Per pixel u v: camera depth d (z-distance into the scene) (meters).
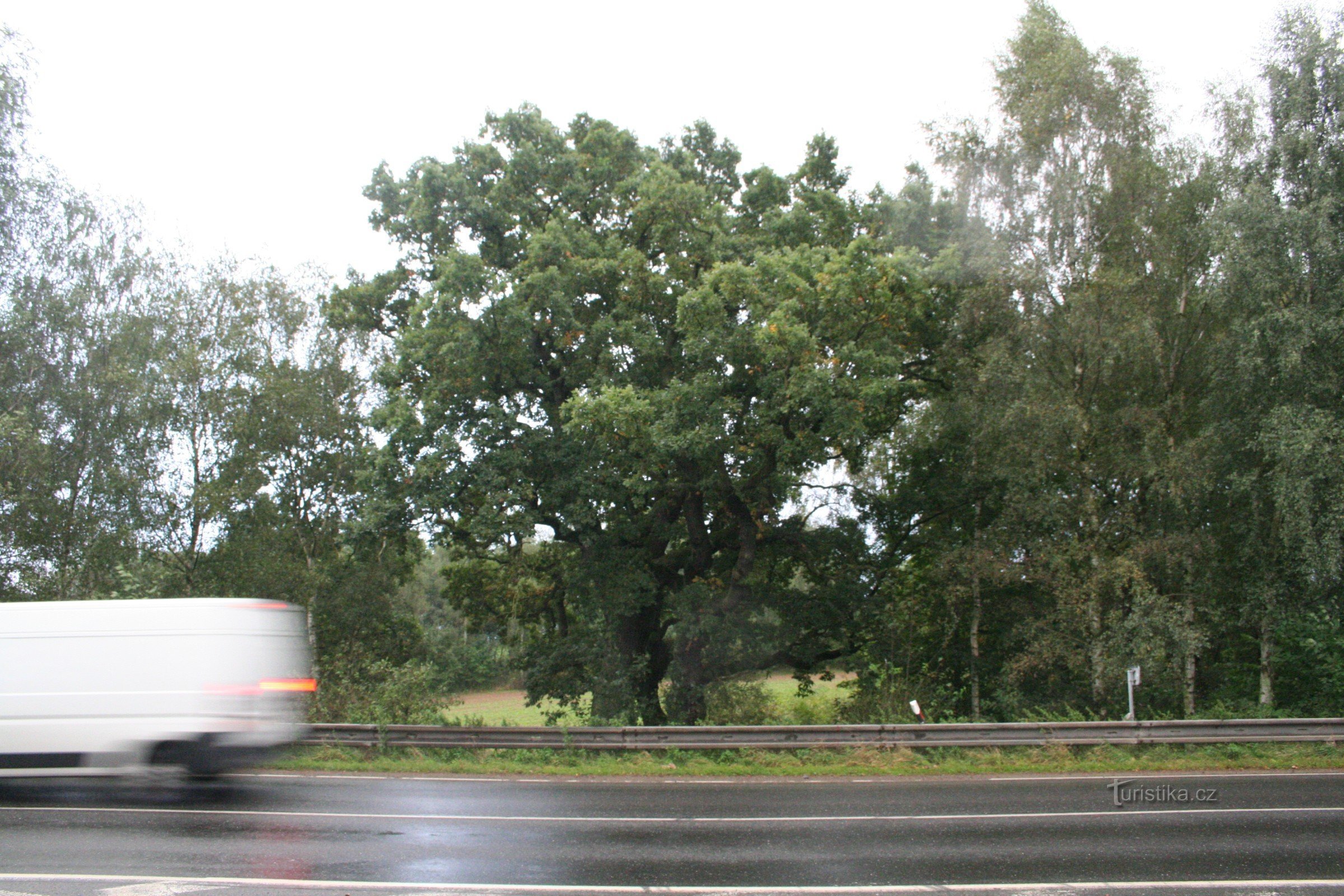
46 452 24.59
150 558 27.72
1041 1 22.77
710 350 21.94
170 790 12.24
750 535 26.08
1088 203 21.38
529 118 26.00
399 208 25.77
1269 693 20.38
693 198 23.64
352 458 30.58
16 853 8.55
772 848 8.89
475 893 7.29
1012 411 19.73
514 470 23.36
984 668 24.47
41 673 11.55
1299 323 18.16
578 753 15.48
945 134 22.95
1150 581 20.19
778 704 26.06
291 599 29.09
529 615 33.94
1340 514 17.55
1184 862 8.30
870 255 21.16
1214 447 19.58
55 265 26.58
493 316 22.56
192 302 29.33
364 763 14.93
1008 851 8.75
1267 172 19.91
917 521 28.31
